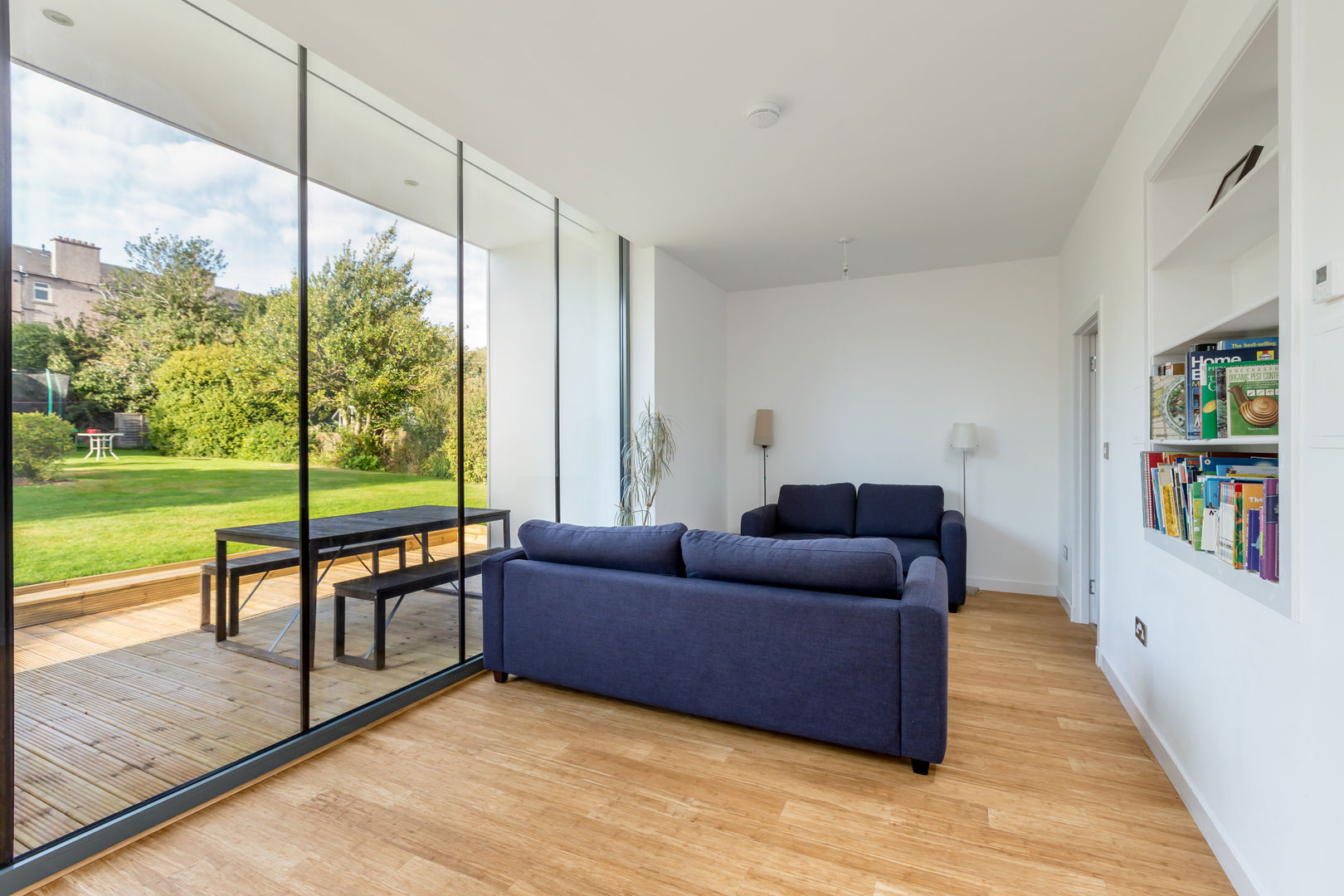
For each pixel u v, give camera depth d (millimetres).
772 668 2305
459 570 3051
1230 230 1813
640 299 4410
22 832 1602
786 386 5586
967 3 1897
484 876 1635
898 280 5152
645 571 2646
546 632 2768
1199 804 1811
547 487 3662
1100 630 3113
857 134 2738
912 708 2100
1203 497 1771
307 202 2287
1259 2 1407
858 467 5316
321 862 1695
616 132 2705
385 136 2619
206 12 1954
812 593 2307
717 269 4977
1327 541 1188
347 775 2143
